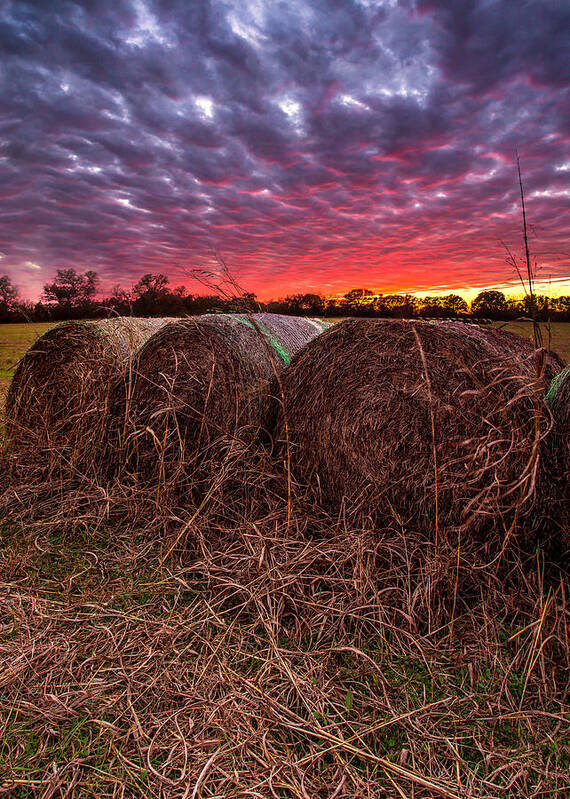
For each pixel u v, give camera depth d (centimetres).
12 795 180
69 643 264
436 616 277
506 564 316
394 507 366
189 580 325
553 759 196
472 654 256
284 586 291
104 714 218
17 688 230
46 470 479
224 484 401
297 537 351
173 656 255
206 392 454
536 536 322
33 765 192
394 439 366
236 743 203
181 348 465
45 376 556
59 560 353
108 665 249
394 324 382
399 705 224
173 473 427
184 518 386
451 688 235
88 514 402
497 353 353
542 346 269
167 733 208
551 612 267
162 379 465
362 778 186
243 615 290
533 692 231
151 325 663
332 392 399
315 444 410
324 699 226
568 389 318
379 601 281
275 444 444
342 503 373
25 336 2216
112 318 616
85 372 521
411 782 185
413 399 359
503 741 206
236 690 231
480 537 327
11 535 387
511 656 254
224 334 473
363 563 312
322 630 270
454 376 349
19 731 208
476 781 186
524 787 184
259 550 329
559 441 317
